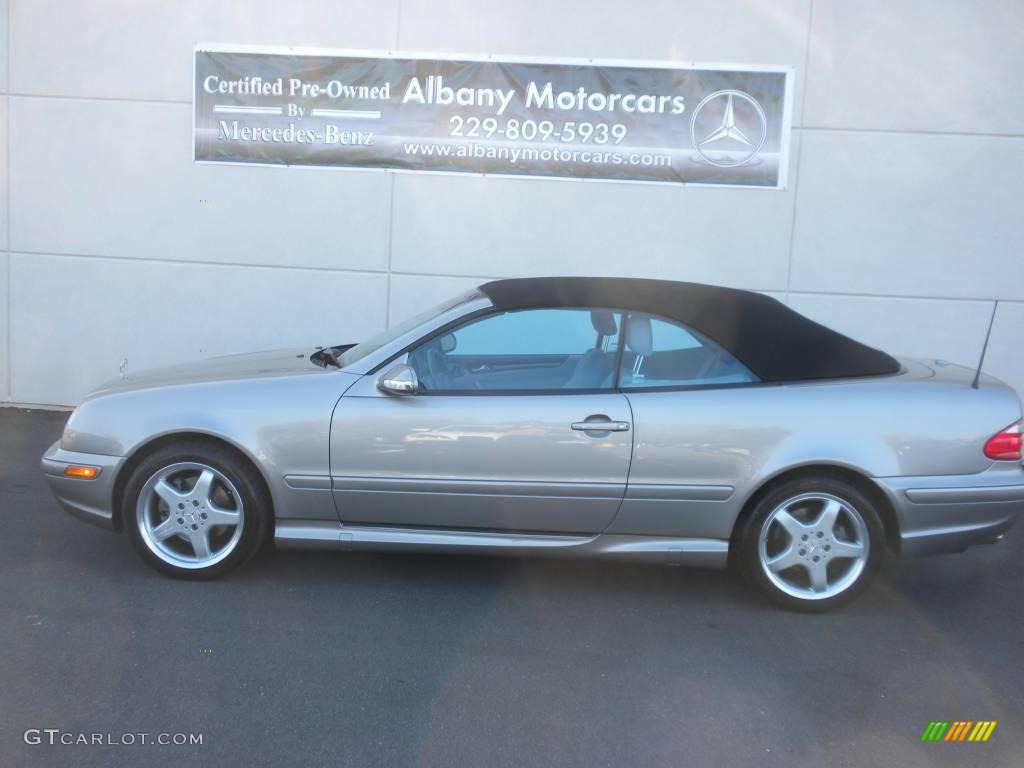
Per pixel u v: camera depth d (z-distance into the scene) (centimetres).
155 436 442
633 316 451
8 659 371
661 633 418
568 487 430
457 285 800
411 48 778
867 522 430
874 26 757
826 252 781
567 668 381
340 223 798
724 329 450
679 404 430
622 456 427
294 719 334
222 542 459
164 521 452
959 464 428
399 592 455
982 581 503
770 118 770
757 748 327
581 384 443
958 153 765
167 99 794
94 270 816
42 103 799
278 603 435
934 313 782
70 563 477
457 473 433
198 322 817
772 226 781
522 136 782
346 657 383
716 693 365
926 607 462
